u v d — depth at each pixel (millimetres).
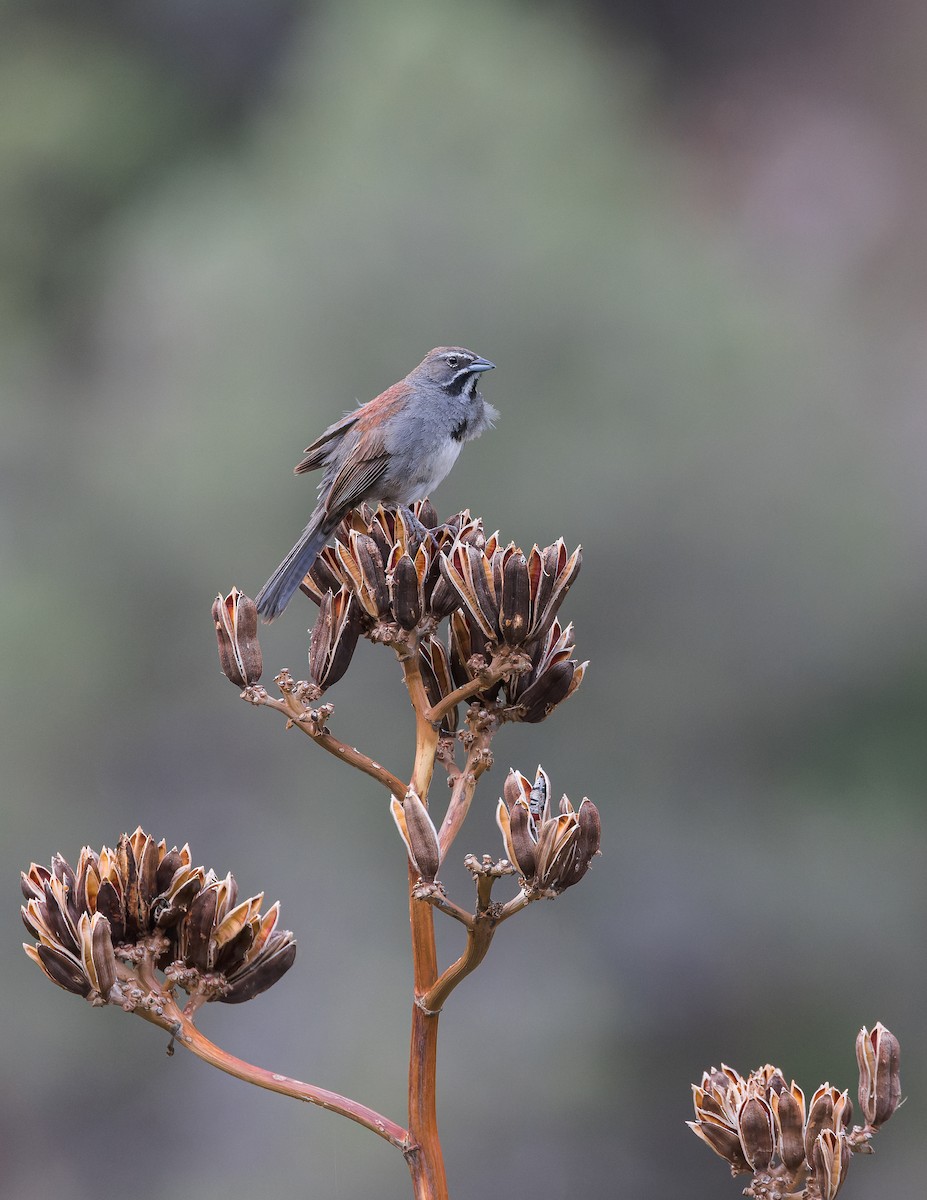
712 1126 2873
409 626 3059
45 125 28500
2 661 17781
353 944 16594
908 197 31188
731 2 34906
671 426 18016
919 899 18328
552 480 17438
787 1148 2771
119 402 20281
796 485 18625
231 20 30703
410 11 20469
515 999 16609
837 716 18969
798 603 18328
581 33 24484
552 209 18625
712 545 18000
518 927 17094
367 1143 15453
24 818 17234
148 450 18656
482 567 2990
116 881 2885
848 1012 17734
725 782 18312
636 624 17906
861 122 33094
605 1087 16688
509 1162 15852
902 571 19141
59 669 17938
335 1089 15773
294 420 17703
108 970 2783
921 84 33719
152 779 17859
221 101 30703
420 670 3172
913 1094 17219
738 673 18234
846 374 20109
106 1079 16438
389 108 19266
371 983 16344
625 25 34875
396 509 3406
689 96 34094
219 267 18922
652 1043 17281
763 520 18312
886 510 19188
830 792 18750
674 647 17953
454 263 17875
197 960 2863
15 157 28188
